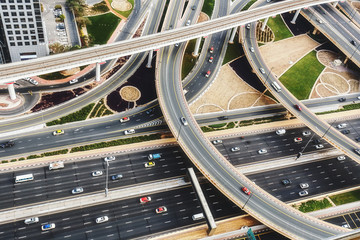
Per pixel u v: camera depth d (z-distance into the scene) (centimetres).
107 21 19962
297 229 12450
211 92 17862
